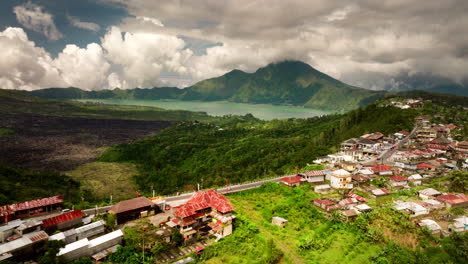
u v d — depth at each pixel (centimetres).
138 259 6869
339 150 18712
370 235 8200
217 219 8581
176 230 7906
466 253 7181
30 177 17675
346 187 12000
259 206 10531
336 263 7169
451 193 10881
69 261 6469
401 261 7112
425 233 8219
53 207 9256
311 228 8919
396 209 9406
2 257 5975
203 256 7288
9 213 8231
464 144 16975
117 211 8488
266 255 7450
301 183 12550
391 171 13538
